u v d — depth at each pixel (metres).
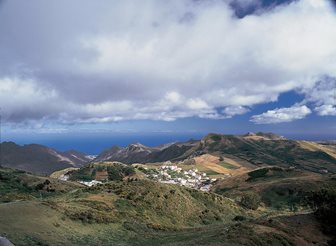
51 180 130.25
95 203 62.75
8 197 70.12
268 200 131.12
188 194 90.94
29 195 82.19
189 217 76.25
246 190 152.00
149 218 64.06
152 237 48.16
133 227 51.06
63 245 34.88
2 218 37.59
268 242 40.59
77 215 47.16
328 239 51.38
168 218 69.75
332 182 134.50
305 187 134.00
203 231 52.38
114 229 47.81
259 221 51.56
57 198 72.75
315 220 59.16
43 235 35.97
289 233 47.59
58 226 40.94
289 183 143.12
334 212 57.91
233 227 47.00
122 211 61.97
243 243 37.81
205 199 94.69
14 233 33.78
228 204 100.00
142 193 76.94
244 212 99.06
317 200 72.62
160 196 78.19
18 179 112.44
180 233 52.84
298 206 114.06
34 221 39.44
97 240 40.59
